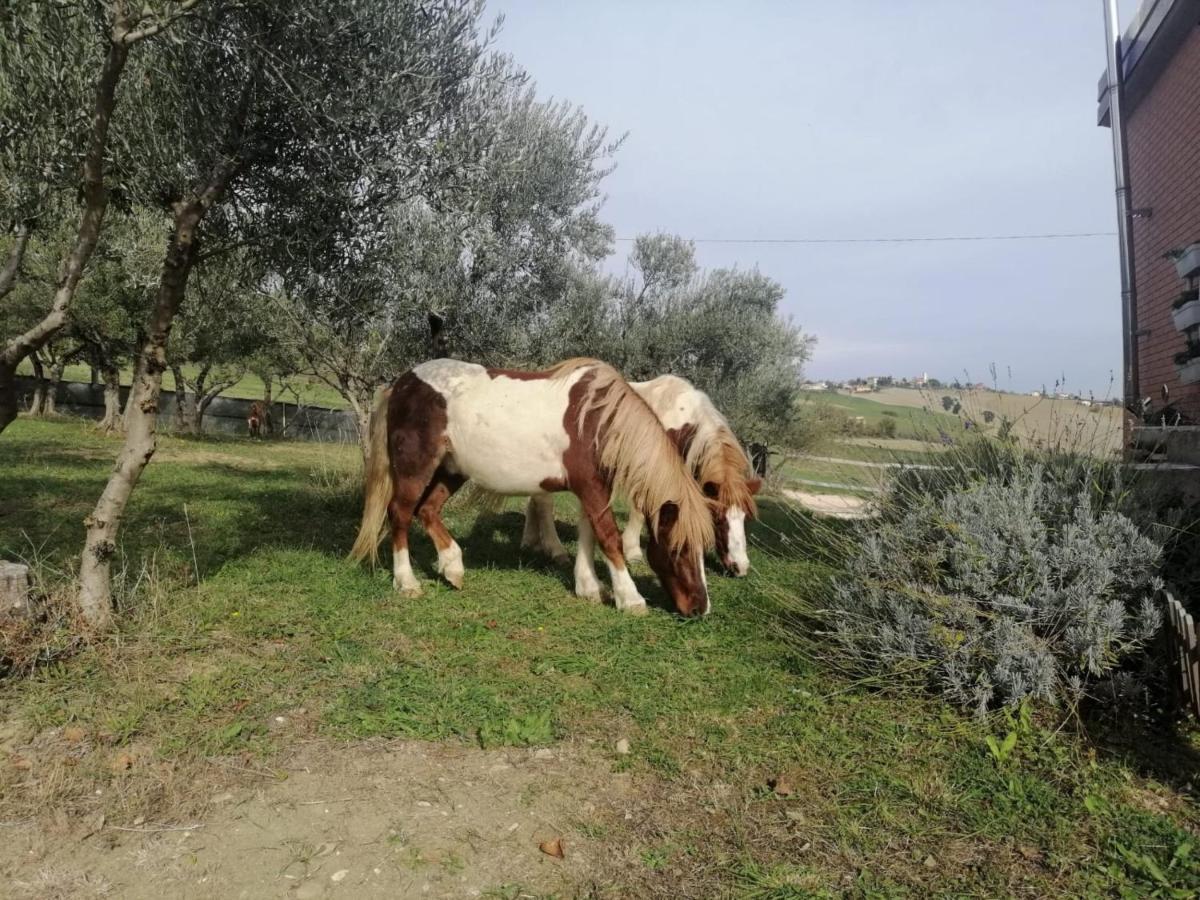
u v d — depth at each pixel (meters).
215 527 7.72
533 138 9.07
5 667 3.86
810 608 5.10
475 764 3.33
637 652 4.68
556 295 10.27
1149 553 3.95
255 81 4.17
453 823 2.90
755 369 15.47
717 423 6.38
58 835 2.72
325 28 3.99
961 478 4.86
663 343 13.08
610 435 5.34
